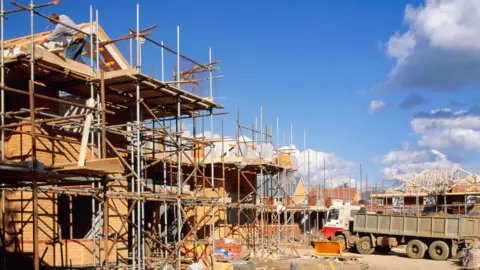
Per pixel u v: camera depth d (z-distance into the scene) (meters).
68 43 15.91
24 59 13.45
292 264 20.75
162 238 20.95
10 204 14.70
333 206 40.41
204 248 20.61
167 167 22.94
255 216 29.69
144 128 15.81
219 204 21.27
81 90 16.81
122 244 17.41
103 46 17.17
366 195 55.16
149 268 16.75
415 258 28.61
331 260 22.61
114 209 15.03
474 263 23.61
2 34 13.53
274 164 27.38
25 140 14.81
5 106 15.59
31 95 9.30
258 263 21.94
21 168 8.84
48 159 15.27
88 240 15.70
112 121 18.83
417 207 47.25
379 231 30.56
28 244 14.55
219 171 28.16
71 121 14.81
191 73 20.05
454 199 48.31
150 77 15.53
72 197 16.47
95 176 10.74
